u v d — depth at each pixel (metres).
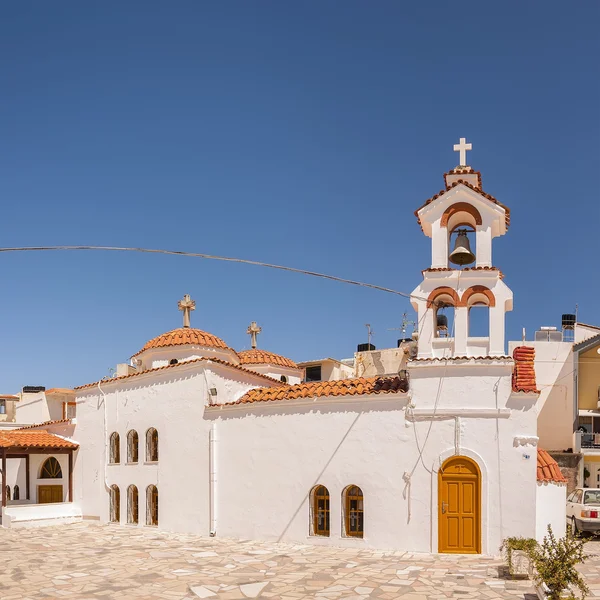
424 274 19.25
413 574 15.50
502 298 18.69
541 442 32.38
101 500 26.62
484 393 18.17
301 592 14.23
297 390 21.61
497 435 17.89
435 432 18.44
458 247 19.53
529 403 17.81
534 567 13.79
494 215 19.19
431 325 19.11
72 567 17.59
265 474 21.17
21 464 32.22
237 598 13.95
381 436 19.12
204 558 18.27
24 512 26.33
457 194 19.34
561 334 34.53
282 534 20.50
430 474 18.31
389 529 18.61
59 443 27.86
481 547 17.62
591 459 30.91
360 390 19.78
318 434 20.23
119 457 26.31
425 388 18.70
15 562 18.45
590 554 18.16
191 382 23.59
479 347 18.84
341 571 16.08
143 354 28.55
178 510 23.19
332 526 19.56
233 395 24.22
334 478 19.70
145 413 25.09
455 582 14.66
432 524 18.08
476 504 17.89
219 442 22.45
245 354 34.19
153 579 15.86
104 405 27.05
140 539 21.92
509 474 17.64
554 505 17.80
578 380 32.06
